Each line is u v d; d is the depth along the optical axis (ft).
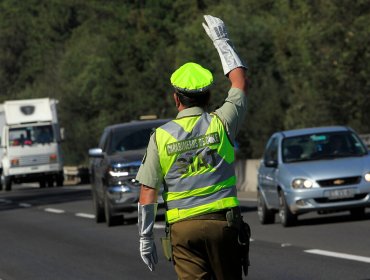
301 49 346.54
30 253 121.39
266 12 521.24
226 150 44.34
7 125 360.89
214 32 45.70
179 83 44.65
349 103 295.28
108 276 94.12
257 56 438.40
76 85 551.59
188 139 44.11
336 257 95.96
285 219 130.62
